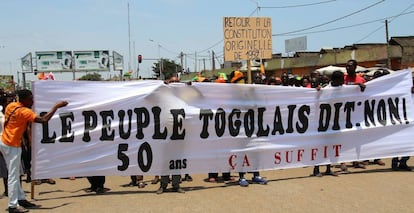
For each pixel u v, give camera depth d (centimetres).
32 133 675
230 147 757
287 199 654
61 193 755
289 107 798
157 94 722
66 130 688
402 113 862
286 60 4378
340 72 834
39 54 5056
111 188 780
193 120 737
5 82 4319
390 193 678
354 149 834
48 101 681
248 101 772
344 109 831
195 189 739
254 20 995
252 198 664
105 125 702
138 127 714
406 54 3503
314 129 813
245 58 991
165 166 721
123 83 716
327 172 827
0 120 757
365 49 3597
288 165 795
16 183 623
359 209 598
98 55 5153
